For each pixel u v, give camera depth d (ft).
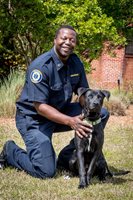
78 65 17.76
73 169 17.37
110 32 39.68
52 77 16.94
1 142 23.58
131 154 21.66
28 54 42.78
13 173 17.37
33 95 16.76
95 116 16.01
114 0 44.80
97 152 16.34
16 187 15.64
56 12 37.83
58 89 17.12
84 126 15.80
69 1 38.73
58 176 17.47
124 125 30.96
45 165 16.87
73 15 37.01
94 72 62.80
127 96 44.96
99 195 14.99
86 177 16.33
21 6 38.50
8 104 33.24
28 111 17.61
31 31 39.24
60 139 24.89
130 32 48.78
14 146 18.12
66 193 15.21
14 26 39.45
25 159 17.47
